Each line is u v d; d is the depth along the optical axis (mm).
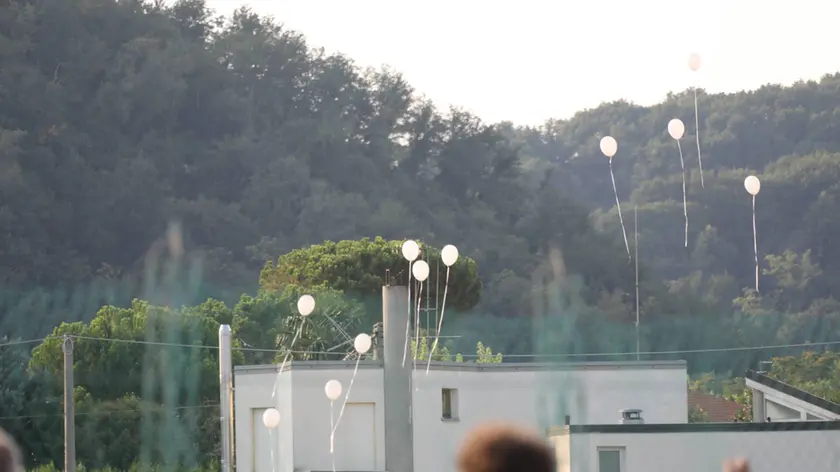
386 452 50094
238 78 194125
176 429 100500
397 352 50594
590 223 178125
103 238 163125
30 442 98938
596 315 154750
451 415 54625
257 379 54188
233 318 104875
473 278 105938
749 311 155375
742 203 169000
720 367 149500
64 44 176875
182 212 168750
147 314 103688
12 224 156875
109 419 99500
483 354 86375
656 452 42656
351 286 102125
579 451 42688
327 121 192250
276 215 175750
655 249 169125
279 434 53031
